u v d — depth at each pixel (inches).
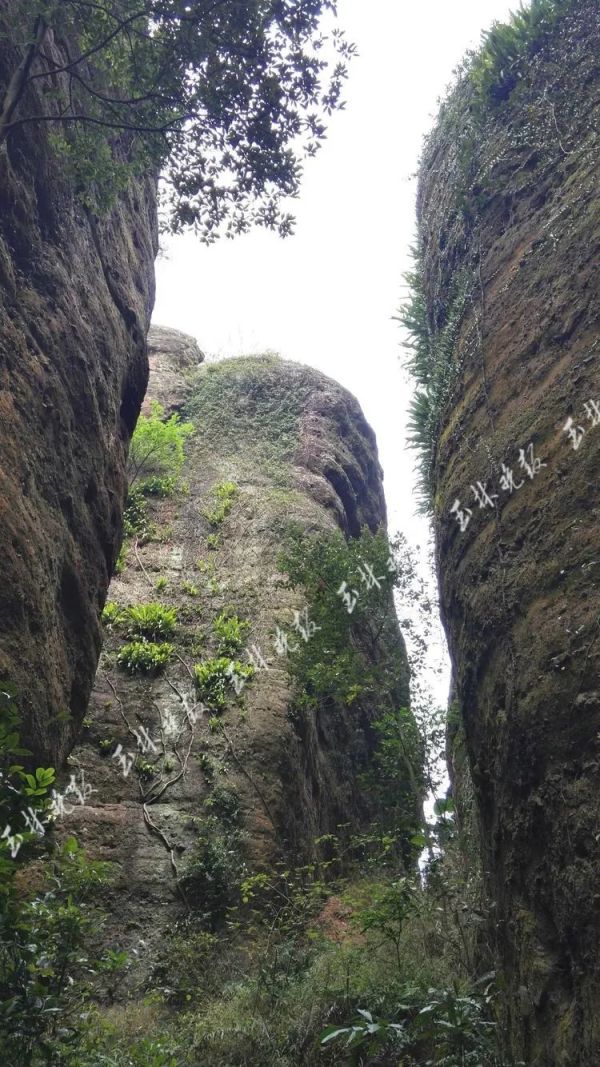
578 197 252.7
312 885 435.8
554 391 224.1
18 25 257.8
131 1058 235.1
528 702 189.2
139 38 265.9
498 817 206.2
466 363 300.7
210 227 275.1
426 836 293.1
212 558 702.5
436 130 428.1
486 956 233.5
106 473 334.0
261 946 396.8
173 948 409.4
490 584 230.1
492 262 302.2
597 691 165.6
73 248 319.0
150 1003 357.7
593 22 296.7
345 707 686.5
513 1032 179.0
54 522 271.7
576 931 156.0
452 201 363.9
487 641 226.1
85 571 300.7
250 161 261.4
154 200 466.9
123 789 499.8
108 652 589.3
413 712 382.0
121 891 445.4
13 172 272.4
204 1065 278.5
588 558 184.9
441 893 262.1
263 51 250.4
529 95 319.0
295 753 552.7
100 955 400.2
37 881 301.1
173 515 749.9
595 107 269.4
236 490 781.3
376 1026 187.9
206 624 635.5
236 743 537.6
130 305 381.4
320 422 913.5
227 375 964.6
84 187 289.9
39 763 246.2
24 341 264.7
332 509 797.9
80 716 297.4
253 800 509.7
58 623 274.5
